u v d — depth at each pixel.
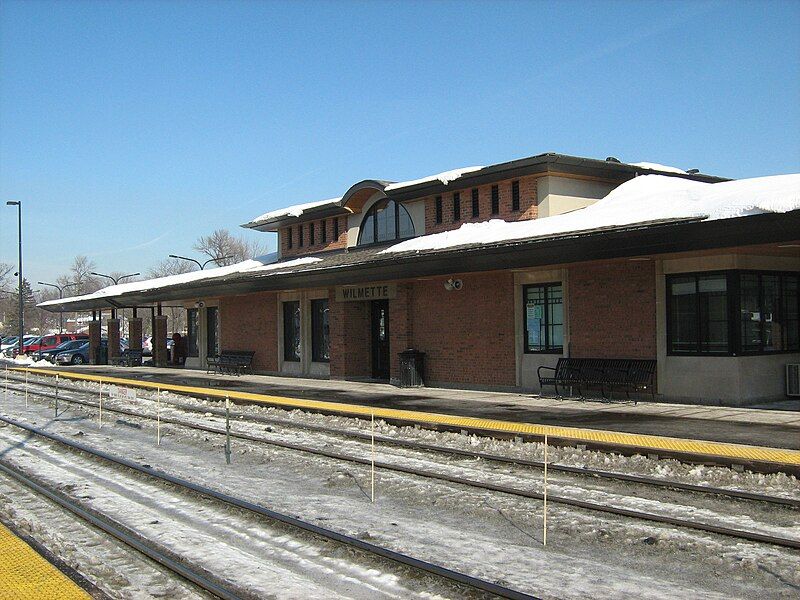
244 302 33.94
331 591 6.62
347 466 12.09
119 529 8.80
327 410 18.03
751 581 6.66
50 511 9.94
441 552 7.61
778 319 17.36
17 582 6.06
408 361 23.52
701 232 14.39
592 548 7.70
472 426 14.27
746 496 9.31
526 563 7.23
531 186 23.27
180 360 42.75
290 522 8.59
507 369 21.27
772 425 13.66
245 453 13.74
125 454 14.17
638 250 15.77
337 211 30.50
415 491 10.23
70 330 132.25
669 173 25.47
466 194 25.30
